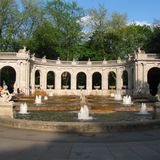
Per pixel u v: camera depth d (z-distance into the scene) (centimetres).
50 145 1806
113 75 10475
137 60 8106
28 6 9319
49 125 2380
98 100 6050
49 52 10250
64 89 9600
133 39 10256
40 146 1775
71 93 9600
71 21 10012
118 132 2352
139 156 1552
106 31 10062
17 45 9281
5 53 8056
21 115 3650
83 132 2336
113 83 11225
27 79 8150
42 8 9769
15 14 9025
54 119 3266
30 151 1645
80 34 10169
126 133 2303
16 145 1797
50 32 9619
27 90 8138
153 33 9206
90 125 2347
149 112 4078
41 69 9175
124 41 10256
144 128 2473
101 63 9594
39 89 8900
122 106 4503
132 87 8769
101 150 1680
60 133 2288
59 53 10038
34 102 5484
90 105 4700
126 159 1497
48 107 4394
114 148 1733
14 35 9200
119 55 10275
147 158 1514
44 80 9275
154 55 8112
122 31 10019
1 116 3042
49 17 10000
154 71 8825
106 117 3466
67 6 10131
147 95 7075
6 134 2203
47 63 9300
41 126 2409
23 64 8056
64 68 9656
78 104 4853
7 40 8900
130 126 2408
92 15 10150
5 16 8850
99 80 11119
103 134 2250
